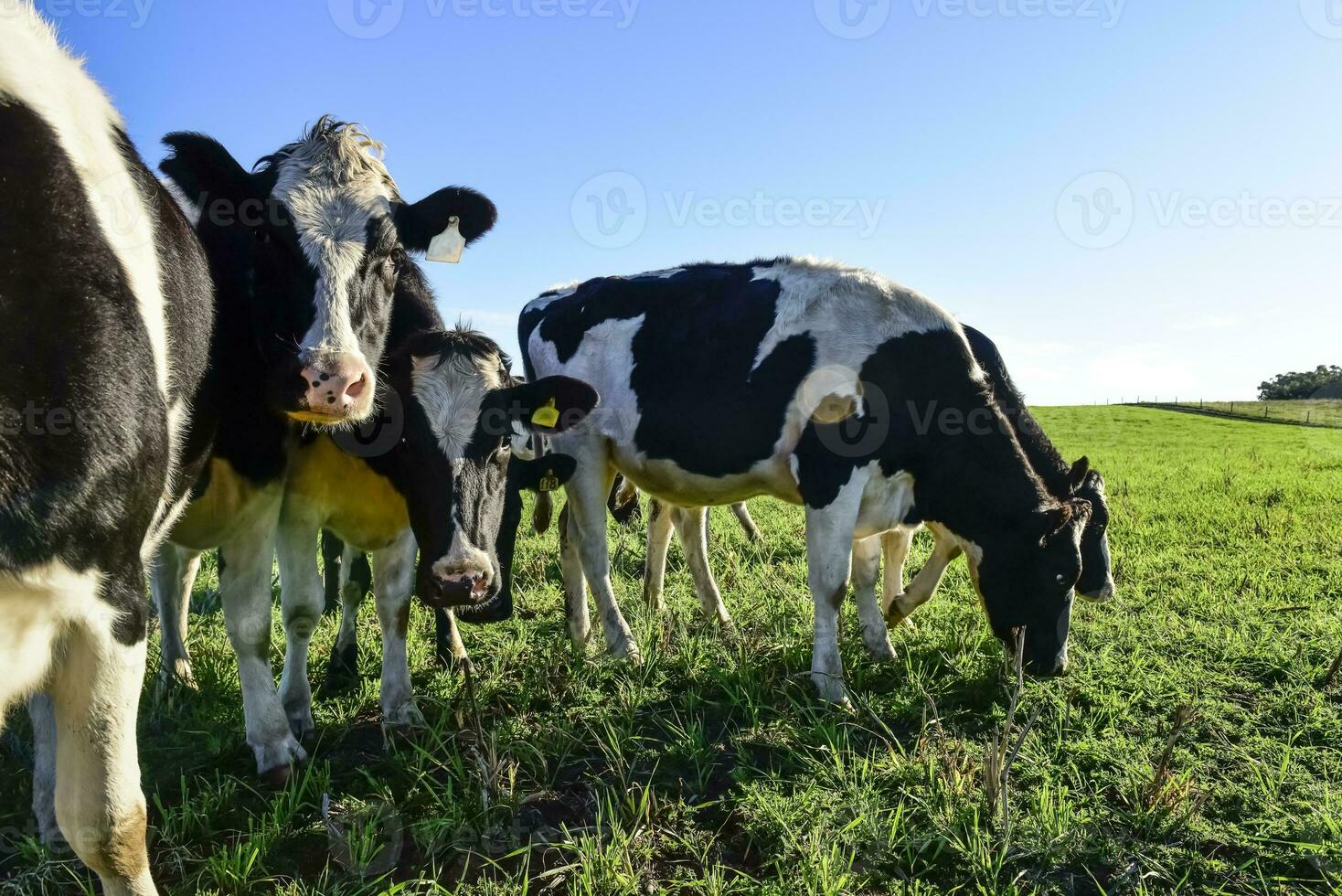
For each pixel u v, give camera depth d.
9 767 3.96
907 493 5.37
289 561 4.39
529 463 5.50
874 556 5.58
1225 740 4.17
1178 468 16.00
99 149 2.52
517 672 5.20
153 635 5.71
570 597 5.89
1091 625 5.88
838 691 4.77
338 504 4.39
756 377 5.33
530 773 3.97
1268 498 11.51
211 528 3.89
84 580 2.23
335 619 6.35
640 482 6.02
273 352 3.81
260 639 4.00
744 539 9.10
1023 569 5.12
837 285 5.34
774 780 3.81
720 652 5.35
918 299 5.26
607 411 5.85
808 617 6.05
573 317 6.12
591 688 4.91
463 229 4.29
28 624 2.16
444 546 3.95
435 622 5.70
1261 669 5.03
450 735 4.28
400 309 4.61
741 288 5.62
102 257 2.28
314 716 4.63
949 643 5.51
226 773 4.01
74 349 2.14
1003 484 5.12
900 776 3.85
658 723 4.49
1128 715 4.44
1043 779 3.85
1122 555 8.09
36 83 2.33
